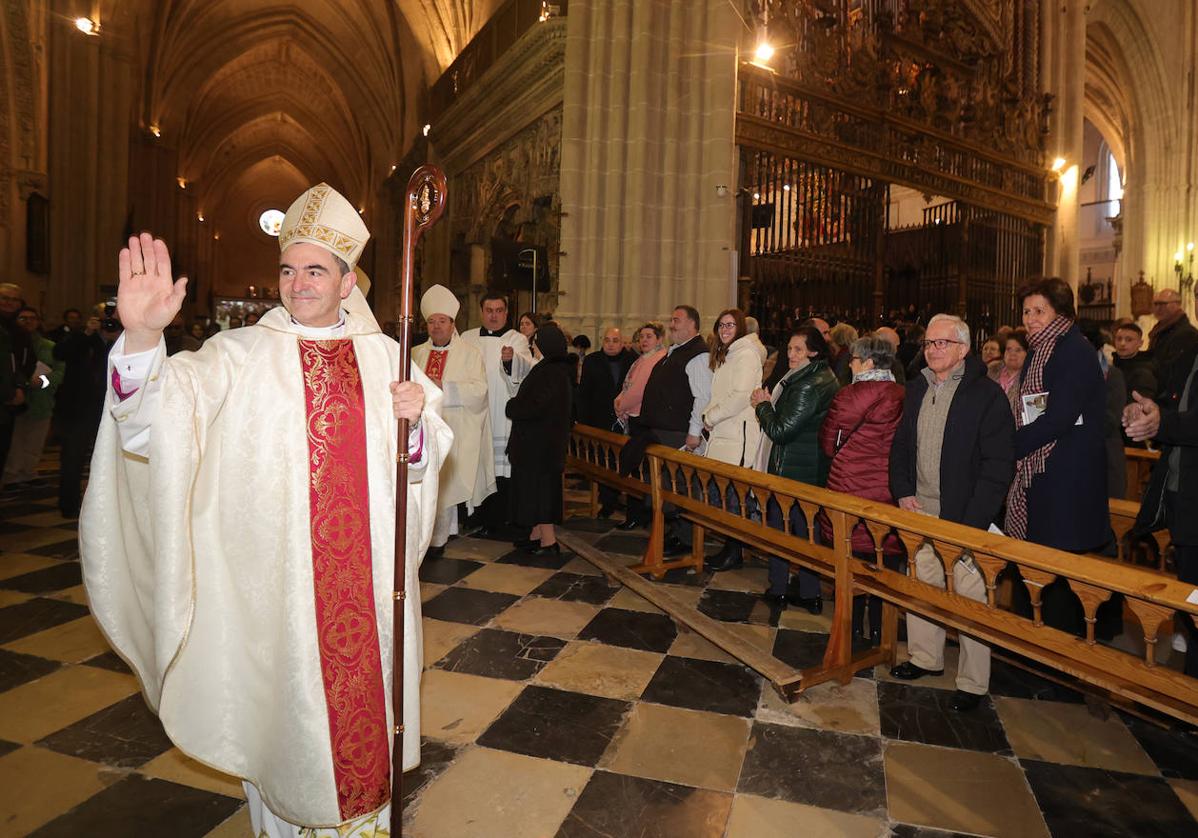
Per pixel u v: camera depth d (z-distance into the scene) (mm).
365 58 24953
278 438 1857
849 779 2533
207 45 25156
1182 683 2154
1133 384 4832
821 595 4328
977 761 2660
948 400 3213
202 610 1824
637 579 4359
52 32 14609
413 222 1859
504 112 13305
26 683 3189
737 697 3137
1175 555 3059
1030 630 2590
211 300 37250
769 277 10758
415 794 2412
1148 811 2371
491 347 5938
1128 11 18953
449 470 5137
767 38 10508
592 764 2605
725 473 4023
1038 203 14875
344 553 1875
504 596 4367
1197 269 18875
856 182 11719
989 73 14055
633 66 9625
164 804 2355
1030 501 3176
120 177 16188
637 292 9492
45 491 7133
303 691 1798
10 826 2227
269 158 41844
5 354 5262
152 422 1641
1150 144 19812
